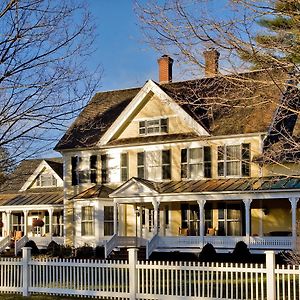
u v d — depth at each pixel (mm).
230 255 28641
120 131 37156
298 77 9688
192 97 11195
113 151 37000
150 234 35312
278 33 9852
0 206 43062
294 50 9656
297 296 14836
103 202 36031
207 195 31047
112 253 32656
